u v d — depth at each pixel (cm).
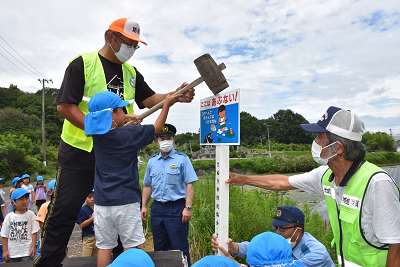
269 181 285
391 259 182
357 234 192
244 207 505
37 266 233
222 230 287
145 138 230
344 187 206
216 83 277
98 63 252
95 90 249
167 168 404
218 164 294
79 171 243
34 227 488
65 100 232
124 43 247
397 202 181
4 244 472
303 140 9094
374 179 186
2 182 909
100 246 221
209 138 308
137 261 156
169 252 256
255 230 489
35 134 5084
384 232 177
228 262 154
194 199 677
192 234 528
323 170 243
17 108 6650
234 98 269
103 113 211
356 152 197
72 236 738
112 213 212
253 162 3800
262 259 173
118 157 216
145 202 437
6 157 2855
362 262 195
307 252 270
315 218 501
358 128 197
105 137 213
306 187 262
